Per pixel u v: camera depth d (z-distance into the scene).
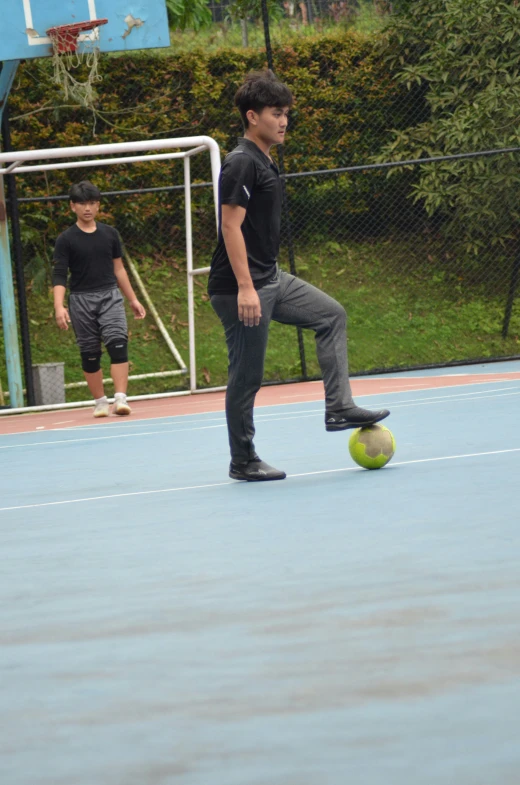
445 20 14.72
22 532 3.53
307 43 15.62
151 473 5.09
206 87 15.12
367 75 15.71
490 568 2.37
